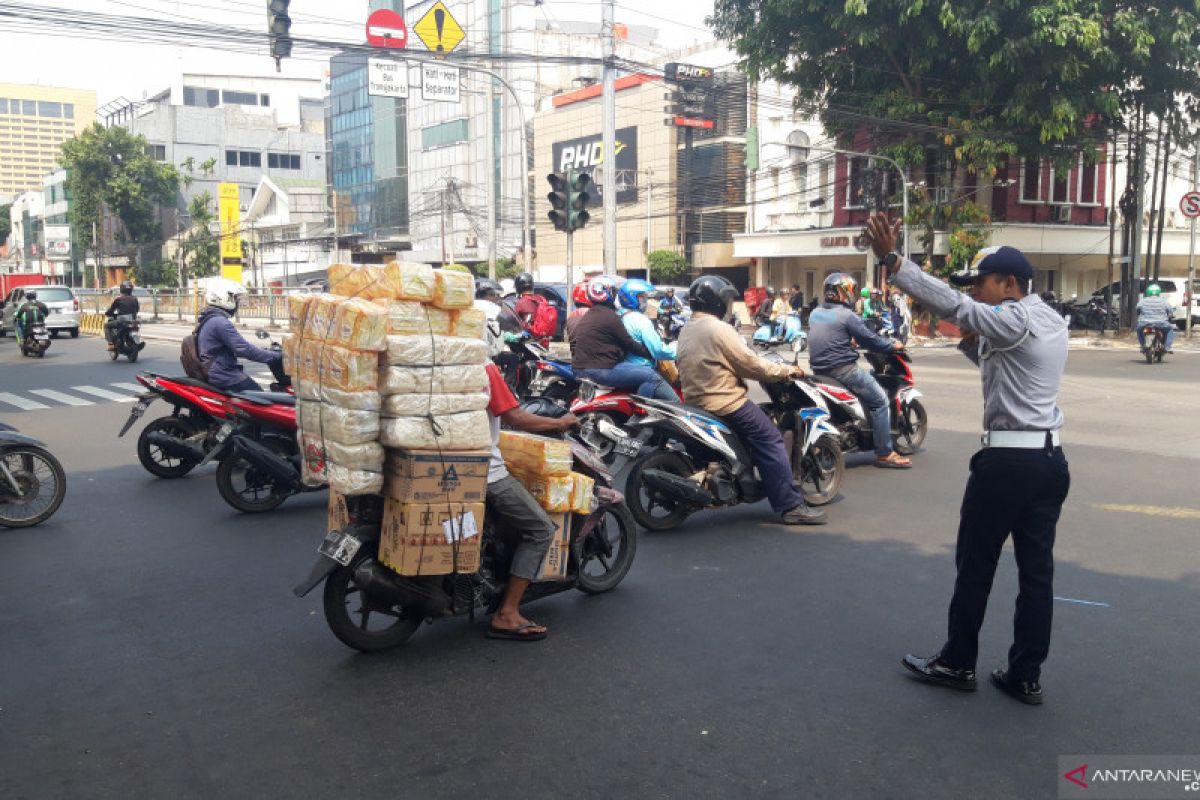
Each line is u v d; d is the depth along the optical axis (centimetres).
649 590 527
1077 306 2938
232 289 795
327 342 420
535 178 4938
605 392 784
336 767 334
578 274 3397
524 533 458
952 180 2664
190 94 8731
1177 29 2161
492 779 325
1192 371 1689
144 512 724
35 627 480
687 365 648
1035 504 373
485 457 427
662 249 4084
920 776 325
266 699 392
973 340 413
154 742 355
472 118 5350
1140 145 2548
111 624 483
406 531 415
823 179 3378
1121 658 424
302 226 6488
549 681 407
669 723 365
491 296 1112
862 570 558
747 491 654
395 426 407
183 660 435
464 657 435
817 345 820
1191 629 457
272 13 1303
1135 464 843
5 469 669
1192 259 2505
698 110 3919
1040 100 2264
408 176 5938
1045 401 371
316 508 736
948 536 628
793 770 329
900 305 2322
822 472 712
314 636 465
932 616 480
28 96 18388
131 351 2052
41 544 636
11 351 2394
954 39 2233
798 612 488
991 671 412
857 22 2217
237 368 799
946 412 1191
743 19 2458
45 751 349
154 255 7106
